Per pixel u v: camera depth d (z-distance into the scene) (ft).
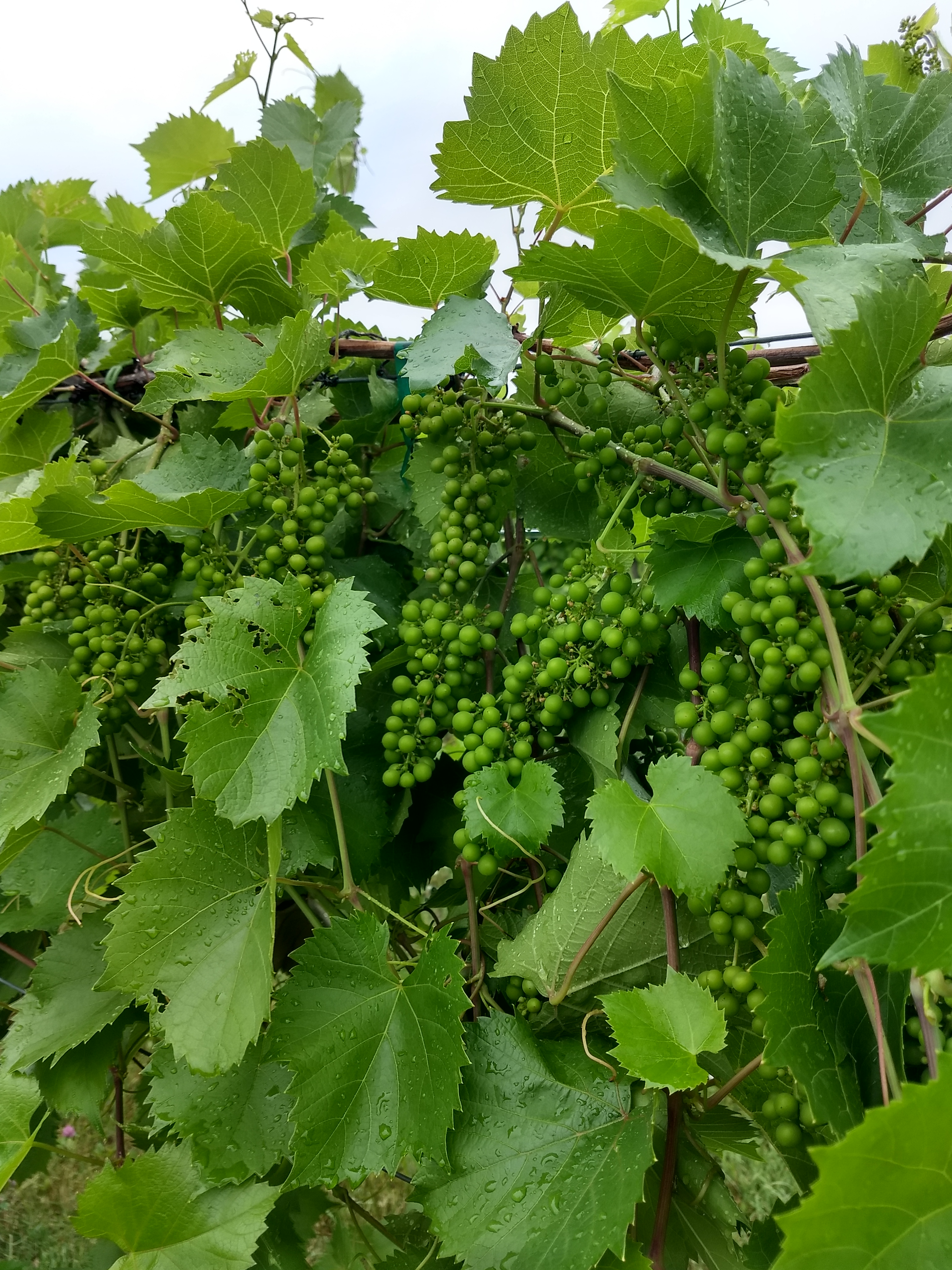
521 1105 1.68
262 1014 1.71
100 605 2.23
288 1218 2.43
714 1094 1.66
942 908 1.18
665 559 1.70
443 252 2.07
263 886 1.88
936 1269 1.09
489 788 1.80
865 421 1.33
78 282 2.76
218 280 2.32
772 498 1.55
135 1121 2.61
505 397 2.27
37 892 2.34
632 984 1.85
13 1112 2.03
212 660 1.78
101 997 2.11
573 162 1.90
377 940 1.77
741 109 1.54
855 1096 1.37
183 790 2.34
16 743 2.06
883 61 2.50
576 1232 1.47
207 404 2.56
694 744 1.64
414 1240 2.11
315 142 3.30
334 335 2.53
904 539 1.22
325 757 1.71
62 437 2.60
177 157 3.45
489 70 1.79
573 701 1.85
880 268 1.49
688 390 1.80
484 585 2.52
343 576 2.44
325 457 2.46
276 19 3.13
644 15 2.39
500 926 2.13
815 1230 1.07
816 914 1.43
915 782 1.17
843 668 1.39
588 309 1.78
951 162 2.04
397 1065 1.70
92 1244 3.18
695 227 1.58
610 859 1.55
